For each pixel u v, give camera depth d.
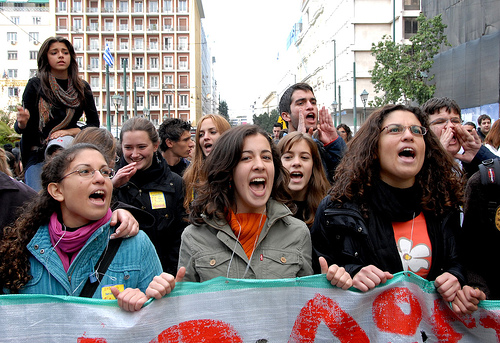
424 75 27.42
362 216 2.28
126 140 3.53
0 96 62.69
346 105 42.50
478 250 2.42
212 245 2.34
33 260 2.12
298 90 4.44
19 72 68.56
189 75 69.19
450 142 3.42
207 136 3.94
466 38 26.45
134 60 68.75
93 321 1.99
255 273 2.29
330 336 2.12
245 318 2.09
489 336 2.17
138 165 3.53
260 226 2.38
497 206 2.31
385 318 2.12
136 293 2.02
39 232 2.14
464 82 26.09
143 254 2.26
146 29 68.50
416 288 2.14
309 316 2.12
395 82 26.45
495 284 2.38
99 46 67.69
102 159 2.19
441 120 3.64
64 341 1.97
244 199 2.34
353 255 2.26
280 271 2.30
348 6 41.66
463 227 2.48
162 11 68.50
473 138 3.32
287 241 2.40
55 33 67.00
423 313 2.13
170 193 3.63
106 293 2.12
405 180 2.32
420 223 2.31
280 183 2.54
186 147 4.91
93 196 2.14
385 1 40.94
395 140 2.24
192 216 2.42
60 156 2.14
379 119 2.33
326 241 2.42
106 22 68.44
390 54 26.61
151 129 3.61
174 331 2.04
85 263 2.14
